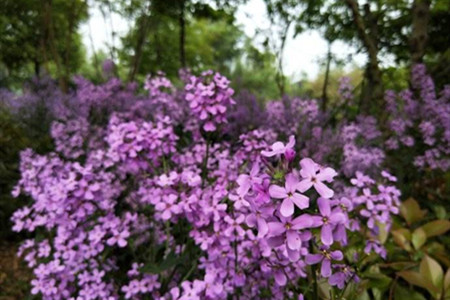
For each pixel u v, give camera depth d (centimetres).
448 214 347
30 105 655
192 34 1805
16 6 1123
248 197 117
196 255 227
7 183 457
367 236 239
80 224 221
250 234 198
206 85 232
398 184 427
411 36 608
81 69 1795
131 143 227
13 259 414
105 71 815
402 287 241
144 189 252
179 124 408
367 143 478
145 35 1071
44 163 267
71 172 217
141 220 246
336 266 144
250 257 208
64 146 410
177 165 276
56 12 1114
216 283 186
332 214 109
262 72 1908
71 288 229
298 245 106
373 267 253
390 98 542
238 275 195
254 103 673
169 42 1526
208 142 244
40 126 637
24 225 244
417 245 280
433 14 813
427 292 266
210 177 271
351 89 567
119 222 227
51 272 230
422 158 451
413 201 328
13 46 1293
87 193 210
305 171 108
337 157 427
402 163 481
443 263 284
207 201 207
